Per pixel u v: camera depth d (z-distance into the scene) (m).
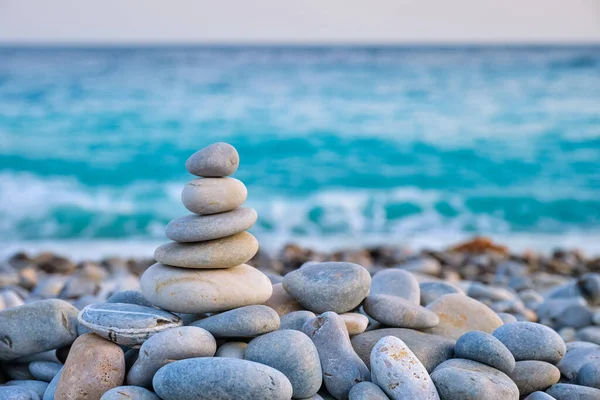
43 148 14.27
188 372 2.25
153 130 15.70
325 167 13.25
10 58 20.05
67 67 20.52
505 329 2.90
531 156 13.74
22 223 10.20
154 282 2.69
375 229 10.18
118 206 10.93
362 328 2.81
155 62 20.98
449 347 2.79
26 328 2.83
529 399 2.60
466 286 5.05
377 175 12.77
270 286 2.83
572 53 20.19
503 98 17.61
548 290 5.77
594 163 13.32
